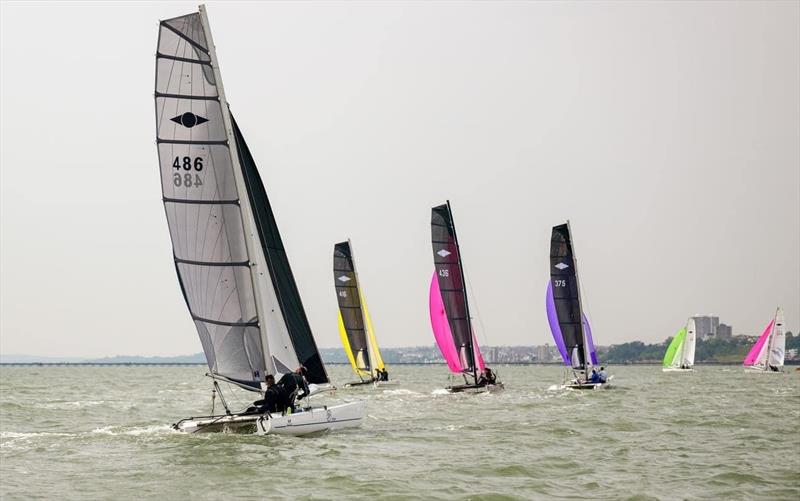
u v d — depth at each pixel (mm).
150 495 18094
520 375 121188
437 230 47719
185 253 24656
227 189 24672
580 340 51656
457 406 40625
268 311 26828
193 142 24422
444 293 47688
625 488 18797
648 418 33688
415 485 18969
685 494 18172
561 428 29469
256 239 27406
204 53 24359
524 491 18453
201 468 20891
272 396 25391
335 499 17625
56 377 129250
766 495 18109
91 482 19484
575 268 51281
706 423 31688
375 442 25375
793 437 27375
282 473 20234
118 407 45125
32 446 25578
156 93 24109
